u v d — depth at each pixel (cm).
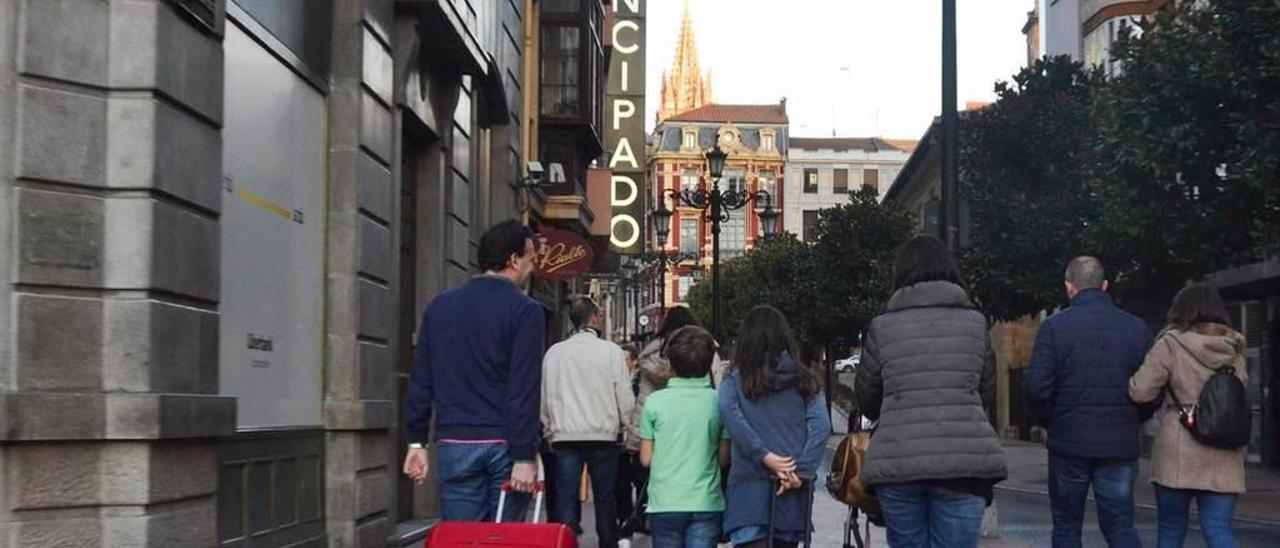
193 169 840
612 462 1163
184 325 820
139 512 764
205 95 858
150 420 761
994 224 2689
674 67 17200
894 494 741
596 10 3325
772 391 772
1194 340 857
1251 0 1883
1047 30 4591
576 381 1154
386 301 1290
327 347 1183
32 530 732
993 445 731
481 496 744
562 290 3962
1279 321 3112
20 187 737
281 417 1064
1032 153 2722
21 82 740
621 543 1274
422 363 746
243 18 968
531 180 2527
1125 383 863
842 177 14475
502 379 737
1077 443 861
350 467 1180
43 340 741
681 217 14112
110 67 776
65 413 740
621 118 4762
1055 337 863
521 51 2619
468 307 740
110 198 774
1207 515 868
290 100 1092
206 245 862
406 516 1521
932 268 761
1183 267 2378
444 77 1587
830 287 5062
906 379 737
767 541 770
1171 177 2083
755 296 6038
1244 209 2047
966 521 737
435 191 1590
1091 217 2520
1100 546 1435
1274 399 3144
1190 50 1992
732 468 779
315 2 1151
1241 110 1973
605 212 3916
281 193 1070
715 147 3195
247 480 972
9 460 729
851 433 898
